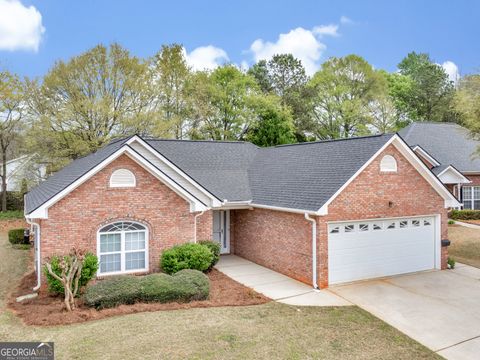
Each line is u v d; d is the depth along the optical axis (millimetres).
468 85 20703
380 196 15258
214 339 9297
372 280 15141
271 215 16844
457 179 29188
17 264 18234
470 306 12297
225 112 43469
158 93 33625
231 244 20188
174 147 22156
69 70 30250
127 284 11773
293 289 13938
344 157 16016
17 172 35125
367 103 48344
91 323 10234
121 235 14461
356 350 9148
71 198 13523
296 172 17766
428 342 9797
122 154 14328
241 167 22109
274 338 9562
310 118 49281
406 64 69000
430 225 16906
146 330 9672
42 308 11438
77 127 30516
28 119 32406
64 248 13430
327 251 14148
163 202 15086
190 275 12773
